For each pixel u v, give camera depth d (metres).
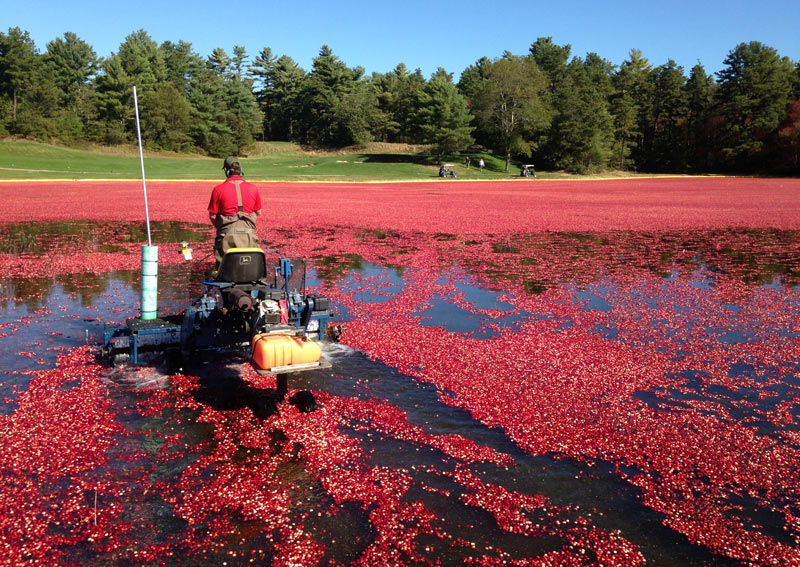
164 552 3.77
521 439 5.40
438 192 48.12
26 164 69.00
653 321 9.69
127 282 12.16
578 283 12.82
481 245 18.61
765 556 3.85
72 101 116.19
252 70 147.62
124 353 7.18
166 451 5.10
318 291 11.65
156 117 108.38
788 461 5.07
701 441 5.41
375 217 26.62
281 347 5.19
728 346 8.33
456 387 6.63
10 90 104.94
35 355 7.53
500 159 104.19
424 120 95.31
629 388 6.69
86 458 4.93
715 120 99.06
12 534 3.91
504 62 89.81
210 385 6.64
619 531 4.08
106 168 73.25
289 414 5.85
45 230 20.73
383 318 9.66
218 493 4.44
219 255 6.76
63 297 10.77
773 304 10.94
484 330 9.11
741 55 97.62
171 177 60.44
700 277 13.61
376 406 6.08
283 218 25.50
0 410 5.85
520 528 4.08
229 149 111.12
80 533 3.95
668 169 105.31
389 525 4.06
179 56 134.50
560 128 92.00
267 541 3.90
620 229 23.50
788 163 91.88
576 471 4.88
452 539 3.94
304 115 132.25
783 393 6.62
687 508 4.37
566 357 7.77
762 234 22.08
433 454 5.12
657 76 117.62
